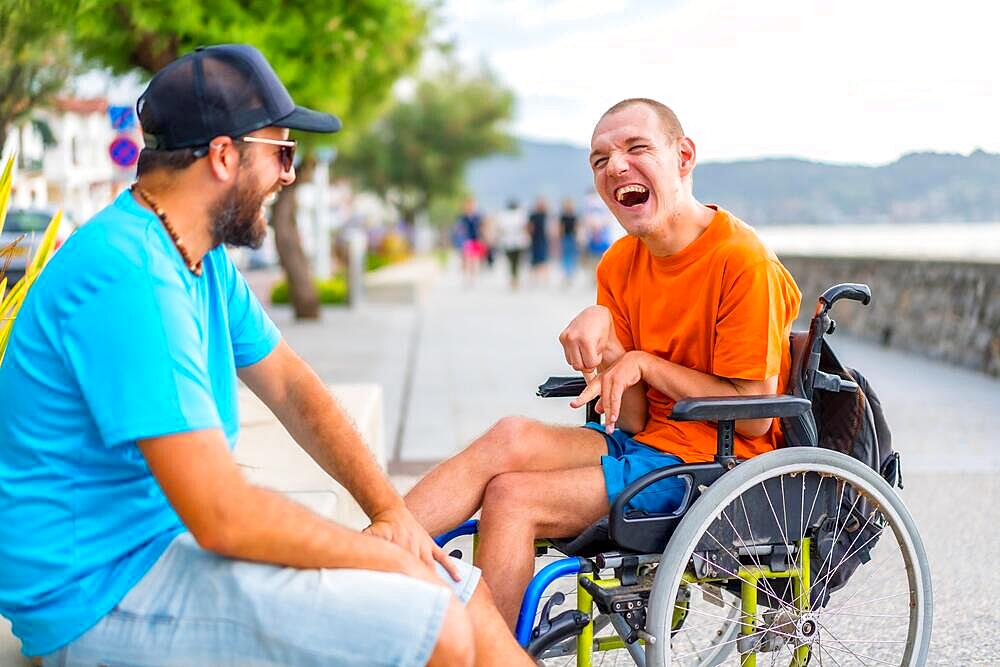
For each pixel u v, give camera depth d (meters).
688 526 2.43
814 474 2.59
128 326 1.91
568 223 21.61
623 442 2.92
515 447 2.76
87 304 1.93
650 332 2.87
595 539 2.60
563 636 2.49
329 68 7.68
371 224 48.09
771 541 2.57
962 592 3.85
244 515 1.94
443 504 2.71
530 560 2.59
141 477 2.04
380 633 1.97
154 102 2.05
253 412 4.43
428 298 18.36
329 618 1.98
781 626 2.65
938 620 3.58
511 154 47.25
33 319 1.99
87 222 2.06
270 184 2.15
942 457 5.81
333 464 2.50
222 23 6.89
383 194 47.84
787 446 2.82
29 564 1.99
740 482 2.47
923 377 8.35
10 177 3.69
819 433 2.80
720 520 2.51
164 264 1.98
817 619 2.68
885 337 10.34
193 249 2.11
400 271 24.61
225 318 2.27
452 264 38.62
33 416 1.98
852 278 10.99
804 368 2.65
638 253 2.96
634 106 2.74
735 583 2.74
